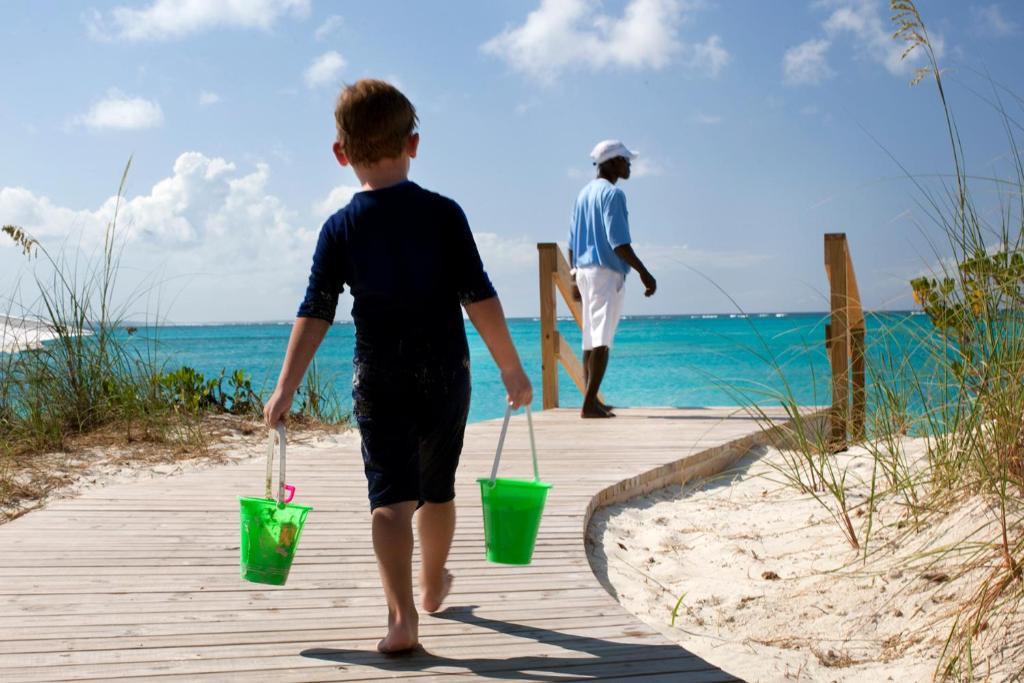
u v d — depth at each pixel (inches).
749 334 2032.5
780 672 109.7
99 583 127.0
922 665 108.3
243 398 320.2
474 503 177.9
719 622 129.2
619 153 291.1
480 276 104.0
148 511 169.5
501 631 108.9
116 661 97.5
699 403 746.2
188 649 101.4
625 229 281.0
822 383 227.6
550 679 93.4
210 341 2405.3
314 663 97.5
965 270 133.6
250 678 93.0
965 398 139.1
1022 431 127.3
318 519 164.7
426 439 102.8
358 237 100.9
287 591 124.6
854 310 245.6
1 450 230.4
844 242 248.1
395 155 102.8
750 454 251.6
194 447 246.5
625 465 214.5
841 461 202.4
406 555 98.3
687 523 180.1
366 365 100.8
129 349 279.7
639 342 1943.9
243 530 100.7
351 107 101.0
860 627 120.9
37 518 164.2
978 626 109.2
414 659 99.0
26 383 256.8
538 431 271.3
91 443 245.6
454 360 102.3
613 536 171.5
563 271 338.3
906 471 152.4
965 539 126.3
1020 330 128.7
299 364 100.2
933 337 147.4
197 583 127.4
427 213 102.1
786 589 136.2
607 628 110.2
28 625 109.0
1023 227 129.4
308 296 102.3
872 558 137.4
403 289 100.0
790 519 168.6
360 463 220.7
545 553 144.3
